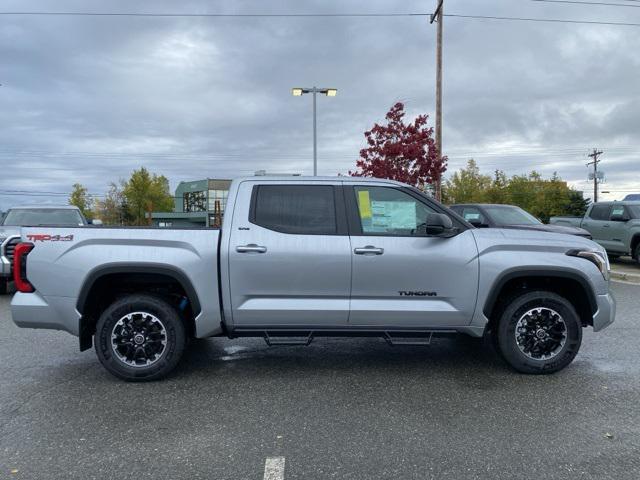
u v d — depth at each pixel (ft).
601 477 10.56
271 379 16.70
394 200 17.01
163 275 16.49
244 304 16.34
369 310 16.39
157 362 16.28
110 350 16.21
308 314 16.35
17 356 19.42
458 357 19.19
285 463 11.18
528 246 16.63
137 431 12.79
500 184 210.79
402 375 17.07
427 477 10.59
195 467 11.03
